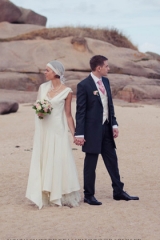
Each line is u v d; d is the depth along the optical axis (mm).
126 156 10203
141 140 12297
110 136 6668
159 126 14805
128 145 11578
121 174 8461
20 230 5258
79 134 6445
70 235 5059
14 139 12547
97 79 6574
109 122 6641
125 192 6758
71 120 6691
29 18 38281
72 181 6430
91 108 6520
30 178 6359
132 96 24891
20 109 19953
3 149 11078
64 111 6723
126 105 22203
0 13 36344
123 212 6004
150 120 16281
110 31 33281
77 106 6504
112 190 7344
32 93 25328
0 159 9852
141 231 5211
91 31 32906
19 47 29312
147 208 6219
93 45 30344
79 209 6215
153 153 10531
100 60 6527
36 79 27094
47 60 28391
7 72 27125
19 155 10297
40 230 5242
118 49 30812
